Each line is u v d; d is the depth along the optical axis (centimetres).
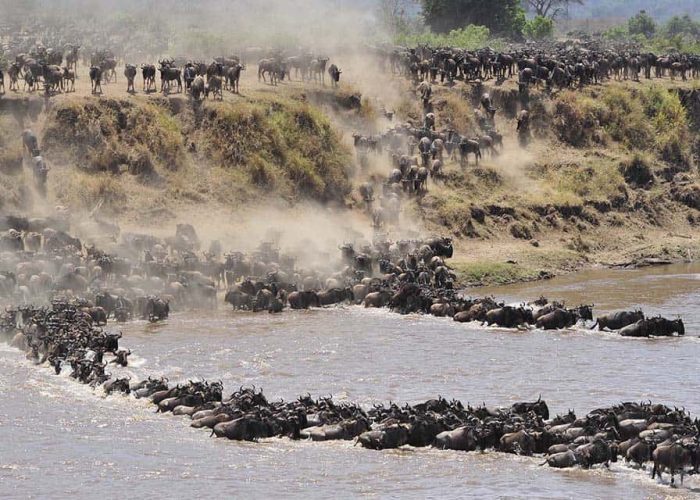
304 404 13938
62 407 14562
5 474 11875
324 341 18962
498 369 16900
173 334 19500
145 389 15125
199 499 11194
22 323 19300
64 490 11406
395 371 16738
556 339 19325
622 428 12875
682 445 11662
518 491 11469
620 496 11312
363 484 11688
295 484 11669
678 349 18438
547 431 12794
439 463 12406
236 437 13262
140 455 12575
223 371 16700
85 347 17425
